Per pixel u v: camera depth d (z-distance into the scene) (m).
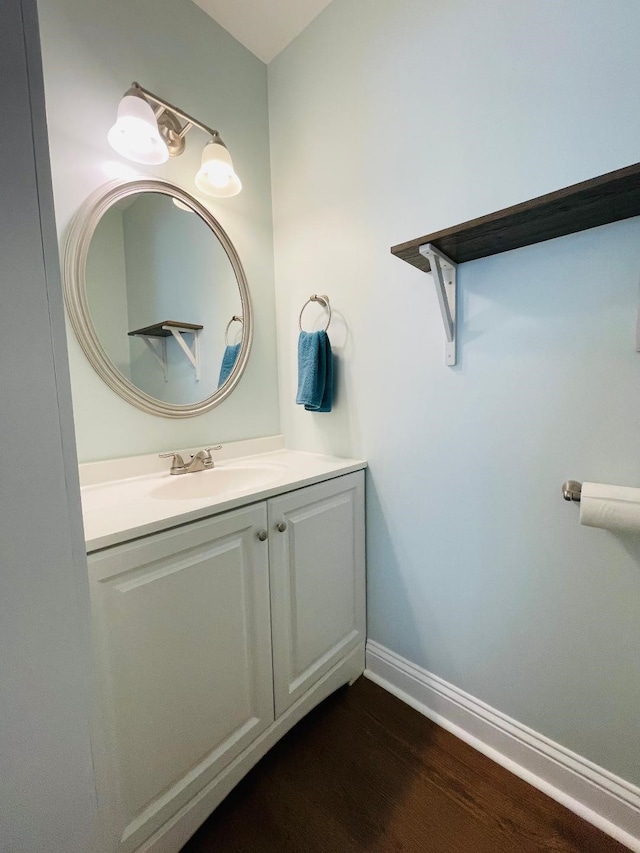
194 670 0.92
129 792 0.80
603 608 0.96
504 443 1.09
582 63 0.87
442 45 1.10
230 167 1.30
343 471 1.33
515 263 1.02
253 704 1.08
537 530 1.05
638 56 0.81
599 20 0.84
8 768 0.52
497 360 1.08
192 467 1.37
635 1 0.80
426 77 1.15
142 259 1.28
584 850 0.91
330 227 1.47
